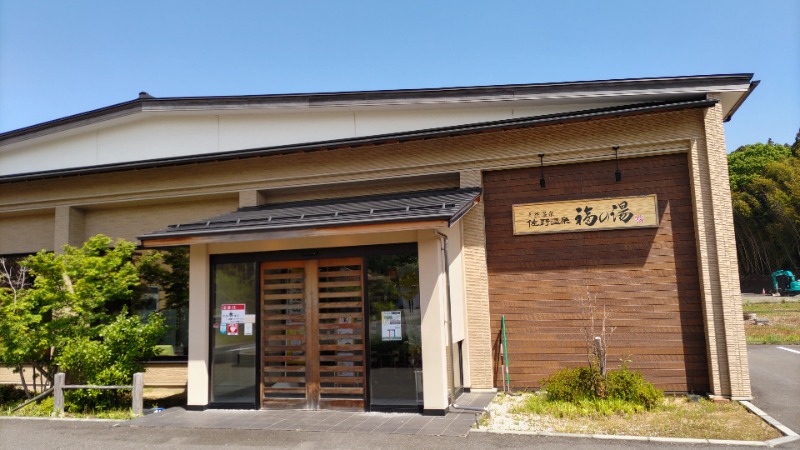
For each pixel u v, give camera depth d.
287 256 9.08
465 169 10.21
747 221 44.00
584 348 9.40
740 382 8.48
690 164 9.15
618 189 9.53
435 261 8.21
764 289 42.31
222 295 9.41
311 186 11.12
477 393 9.54
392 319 8.47
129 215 12.63
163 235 8.96
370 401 8.41
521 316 9.78
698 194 8.99
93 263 10.14
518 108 10.24
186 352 12.02
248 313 9.21
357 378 8.55
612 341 9.31
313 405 8.70
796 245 41.47
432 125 10.68
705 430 6.83
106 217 12.81
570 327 9.52
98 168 11.81
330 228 8.11
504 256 9.98
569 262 9.66
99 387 9.03
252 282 9.27
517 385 9.67
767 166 43.88
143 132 12.50
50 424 8.46
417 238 8.40
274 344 9.04
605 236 9.53
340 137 11.17
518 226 9.92
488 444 6.48
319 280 8.95
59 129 12.84
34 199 12.87
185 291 12.14
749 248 46.75
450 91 10.34
